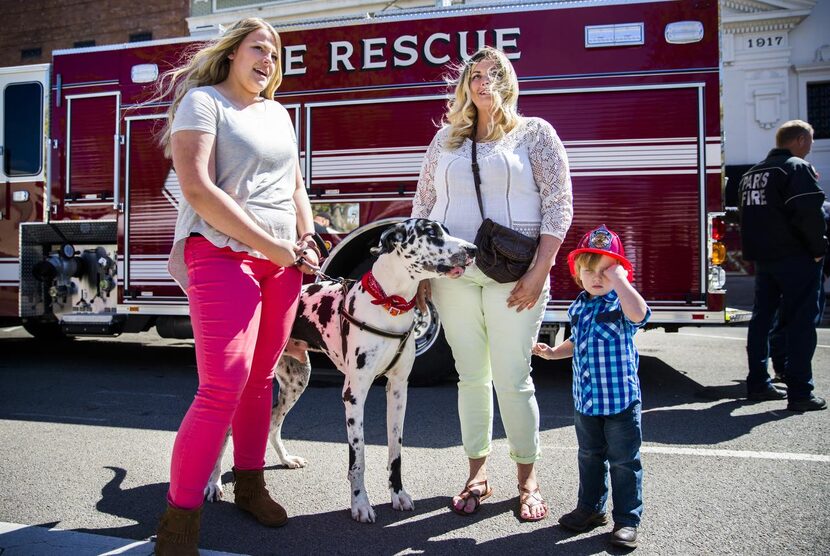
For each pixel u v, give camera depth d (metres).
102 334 6.21
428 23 5.24
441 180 2.89
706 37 4.82
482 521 2.80
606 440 2.64
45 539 2.59
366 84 5.36
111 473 3.42
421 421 4.38
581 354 2.65
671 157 4.85
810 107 15.34
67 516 2.87
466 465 3.52
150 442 3.97
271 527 2.75
